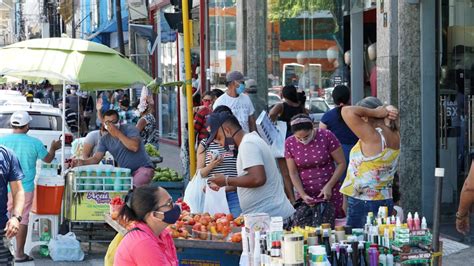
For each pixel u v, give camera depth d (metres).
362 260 7.22
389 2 13.30
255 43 18.16
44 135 19.36
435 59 13.09
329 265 6.96
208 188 9.31
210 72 23.38
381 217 7.78
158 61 33.06
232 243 7.91
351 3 16.89
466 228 7.24
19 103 22.11
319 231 7.46
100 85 12.96
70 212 12.61
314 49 17.91
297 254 6.73
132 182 12.71
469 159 12.98
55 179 12.42
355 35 16.91
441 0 13.07
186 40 13.38
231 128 9.52
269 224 7.41
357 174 8.77
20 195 9.17
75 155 15.68
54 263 12.20
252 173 8.73
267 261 6.98
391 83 13.35
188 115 13.44
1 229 9.09
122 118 23.20
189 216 8.45
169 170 14.96
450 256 11.43
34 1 80.38
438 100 13.15
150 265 6.02
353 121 8.64
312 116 17.48
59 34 62.38
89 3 50.06
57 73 12.48
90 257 12.70
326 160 10.07
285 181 11.71
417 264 7.20
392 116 8.55
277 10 18.48
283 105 13.46
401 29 13.15
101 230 13.10
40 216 12.48
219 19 22.89
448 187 13.16
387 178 8.74
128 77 12.95
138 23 31.84
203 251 8.16
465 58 13.06
